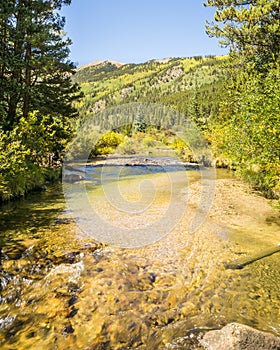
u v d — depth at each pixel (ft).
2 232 22.79
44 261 17.72
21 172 35.35
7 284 15.20
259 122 27.73
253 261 17.74
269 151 25.84
